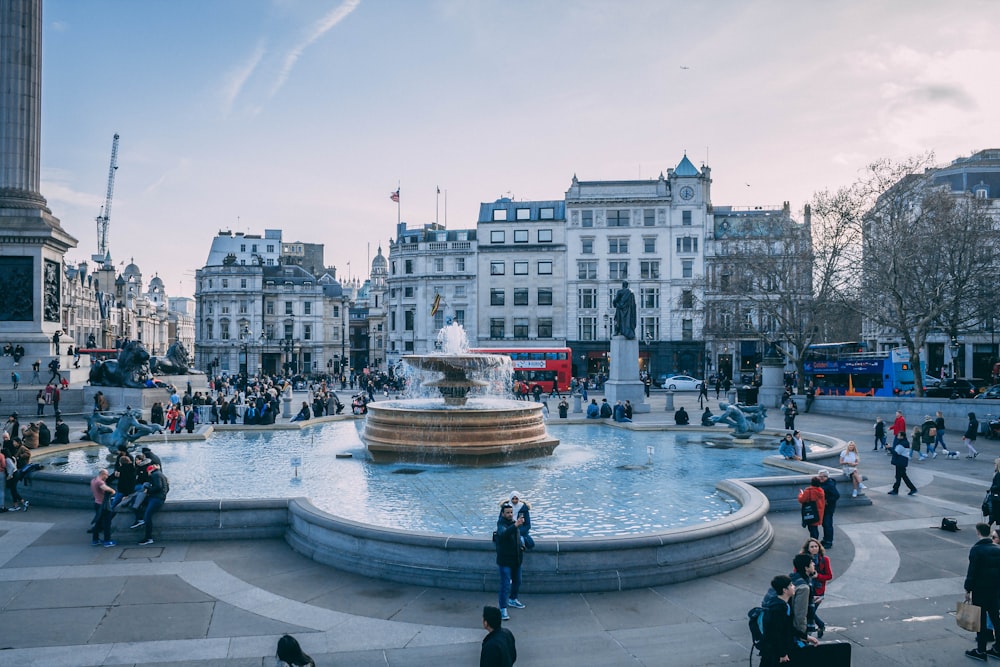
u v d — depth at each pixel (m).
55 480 18.70
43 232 42.09
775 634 8.39
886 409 41.25
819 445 28.64
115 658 9.98
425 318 90.06
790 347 72.69
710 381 73.50
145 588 12.76
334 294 120.75
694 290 83.50
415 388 49.44
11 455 19.03
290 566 14.00
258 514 15.96
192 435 29.00
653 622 11.30
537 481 21.06
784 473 22.09
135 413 24.47
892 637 10.88
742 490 17.48
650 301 85.69
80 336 112.19
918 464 26.38
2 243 41.91
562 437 31.56
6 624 11.11
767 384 51.16
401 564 13.17
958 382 51.81
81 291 112.12
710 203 87.88
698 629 11.04
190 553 14.84
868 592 12.79
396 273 93.62
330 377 90.69
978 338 69.44
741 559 13.99
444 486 20.33
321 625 11.18
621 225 86.06
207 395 45.84
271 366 113.31
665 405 48.72
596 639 10.67
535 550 12.63
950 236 45.00
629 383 45.62
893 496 20.64
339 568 13.75
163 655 10.09
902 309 43.44
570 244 86.56
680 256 84.81
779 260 61.53
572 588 12.54
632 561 12.91
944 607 12.12
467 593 12.55
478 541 12.78
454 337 67.50
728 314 61.09
